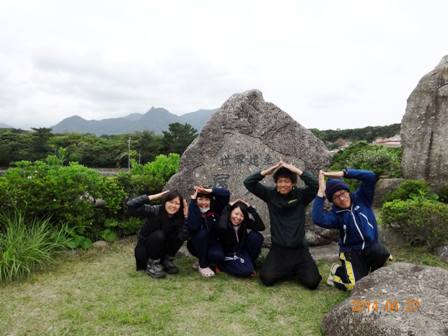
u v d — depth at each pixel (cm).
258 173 420
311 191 409
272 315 341
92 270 447
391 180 804
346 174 399
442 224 487
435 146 768
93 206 550
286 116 546
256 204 538
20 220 471
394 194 677
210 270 437
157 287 400
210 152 537
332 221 395
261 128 540
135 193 605
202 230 430
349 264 393
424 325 256
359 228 387
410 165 798
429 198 648
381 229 566
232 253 441
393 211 529
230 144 539
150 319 329
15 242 433
